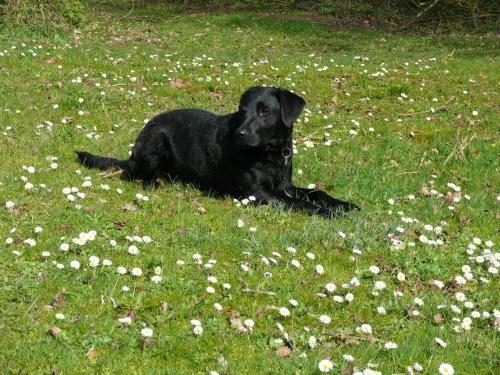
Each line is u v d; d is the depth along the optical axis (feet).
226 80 20.62
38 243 10.59
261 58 26.86
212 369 8.84
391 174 14.83
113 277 10.01
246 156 12.88
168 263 10.47
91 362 8.76
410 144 16.58
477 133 17.84
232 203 12.86
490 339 9.70
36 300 9.50
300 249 11.29
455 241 12.12
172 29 35.78
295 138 16.16
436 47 33.68
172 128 13.55
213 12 43.65
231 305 9.86
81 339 9.02
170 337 9.14
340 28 39.40
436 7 42.04
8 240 10.48
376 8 44.50
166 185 13.39
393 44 34.50
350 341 9.39
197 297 9.89
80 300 9.58
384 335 9.61
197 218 11.91
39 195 12.02
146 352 8.97
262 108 12.71
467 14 41.37
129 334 9.17
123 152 14.49
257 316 9.73
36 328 9.10
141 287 9.92
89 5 43.65
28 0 28.25
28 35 27.14
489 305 10.41
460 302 10.34
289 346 9.27
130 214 11.82
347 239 11.62
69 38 28.14
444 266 11.22
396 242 11.58
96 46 26.32
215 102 18.44
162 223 11.69
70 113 16.34
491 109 19.93
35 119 15.64
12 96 16.87
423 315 10.03
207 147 13.15
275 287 10.23
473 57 30.25
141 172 13.48
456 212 13.21
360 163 15.21
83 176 13.05
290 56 28.43
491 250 11.91
